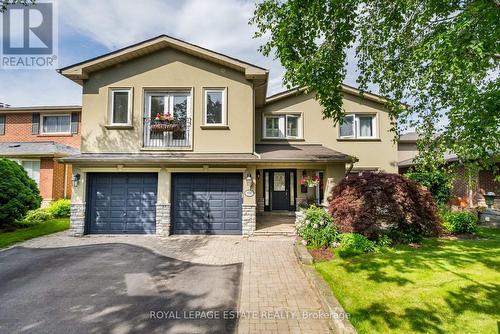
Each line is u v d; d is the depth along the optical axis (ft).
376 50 25.93
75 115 57.41
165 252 27.20
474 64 16.31
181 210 35.09
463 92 19.58
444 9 20.15
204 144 36.94
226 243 30.83
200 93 37.35
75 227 34.01
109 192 35.32
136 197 35.29
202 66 37.60
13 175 36.68
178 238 33.14
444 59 16.63
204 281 19.75
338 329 12.64
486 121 17.54
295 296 17.16
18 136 57.31
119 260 24.63
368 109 49.21
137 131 36.81
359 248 24.04
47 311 15.51
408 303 14.78
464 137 20.10
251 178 34.50
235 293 17.70
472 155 20.44
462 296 15.38
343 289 16.72
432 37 19.21
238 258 25.23
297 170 49.37
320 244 25.98
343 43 22.36
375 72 26.61
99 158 33.40
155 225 34.91
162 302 16.53
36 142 55.11
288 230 34.27
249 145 37.01
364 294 15.97
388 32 24.52
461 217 32.04
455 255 22.74
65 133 57.21
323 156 36.45
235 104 37.37
